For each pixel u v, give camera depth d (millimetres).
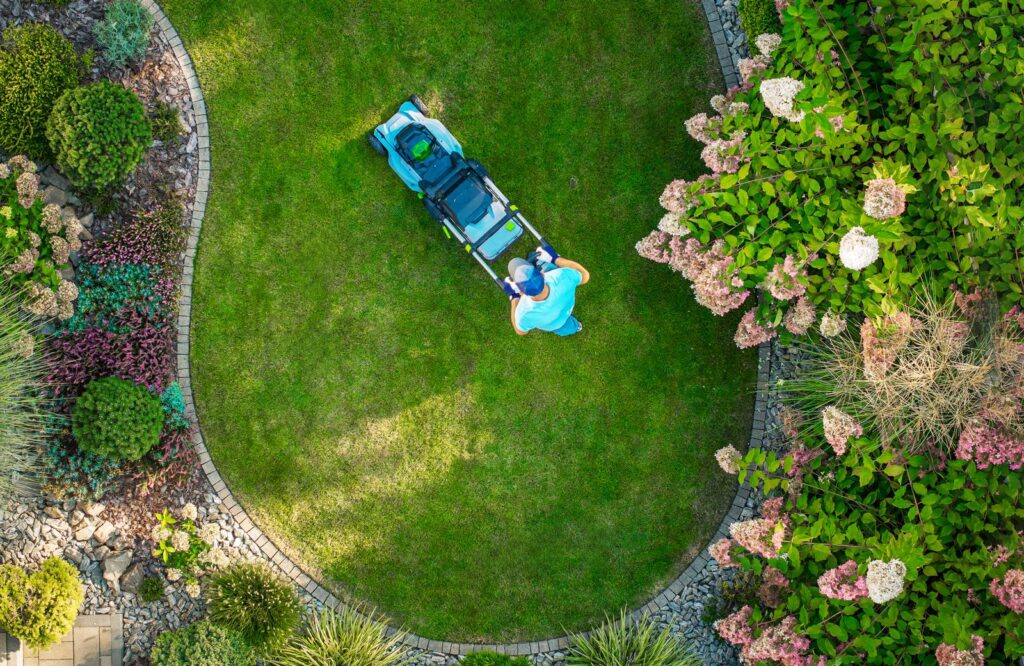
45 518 9750
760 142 8367
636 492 10594
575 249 10625
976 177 7531
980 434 7711
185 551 9930
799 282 8344
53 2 9828
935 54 7887
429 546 10586
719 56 10547
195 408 10359
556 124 10602
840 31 8312
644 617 10195
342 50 10453
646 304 10625
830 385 9070
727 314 10609
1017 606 7441
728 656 10258
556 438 10609
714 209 9125
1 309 9062
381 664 9820
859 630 8219
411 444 10602
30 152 9500
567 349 10602
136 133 9453
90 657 9828
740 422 10617
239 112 10375
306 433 10508
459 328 10625
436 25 10508
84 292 9773
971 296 7980
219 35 10344
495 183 10594
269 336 10461
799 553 8438
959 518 8008
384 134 10195
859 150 8656
